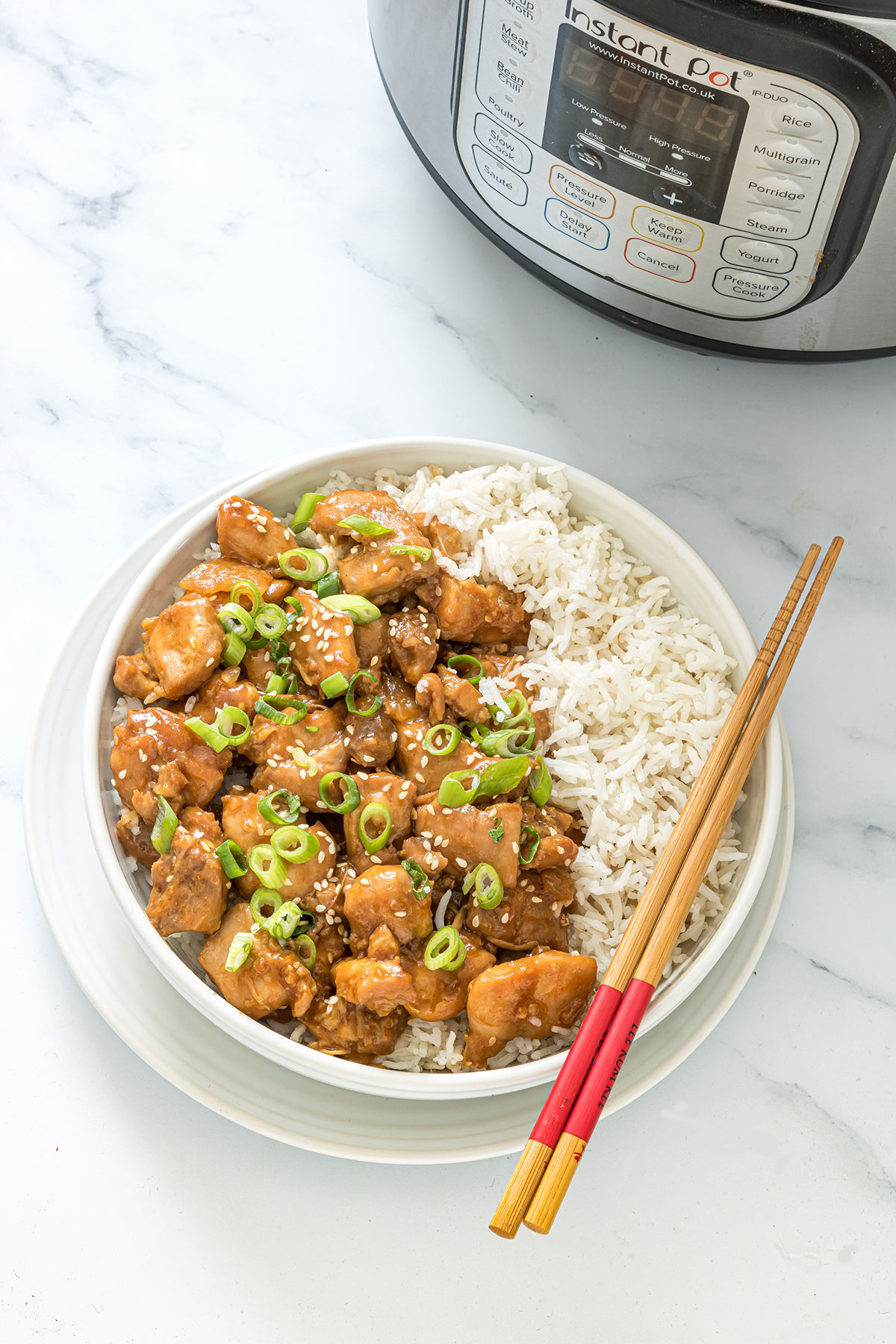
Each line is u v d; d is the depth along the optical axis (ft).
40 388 2.93
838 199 2.55
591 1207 2.62
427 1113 2.56
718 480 2.92
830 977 2.72
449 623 2.65
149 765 2.56
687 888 2.48
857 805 2.79
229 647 2.62
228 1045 2.59
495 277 3.02
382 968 2.48
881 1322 2.59
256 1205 2.61
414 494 2.74
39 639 2.83
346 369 2.96
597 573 2.71
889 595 2.87
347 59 3.16
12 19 3.14
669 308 2.76
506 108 2.65
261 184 3.07
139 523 2.89
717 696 2.67
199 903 2.52
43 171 3.05
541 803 2.61
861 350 2.78
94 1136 2.63
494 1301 2.58
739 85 2.46
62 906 2.64
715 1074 2.67
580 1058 2.40
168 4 3.17
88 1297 2.57
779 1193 2.63
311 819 2.61
